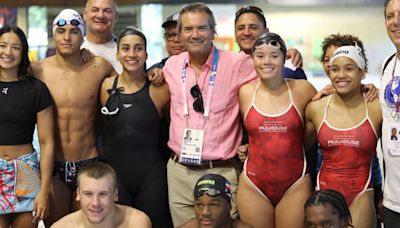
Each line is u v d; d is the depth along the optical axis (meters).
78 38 3.65
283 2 7.37
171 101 3.60
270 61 3.30
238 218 3.47
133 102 3.59
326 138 3.28
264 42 3.32
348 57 3.20
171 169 3.62
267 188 3.41
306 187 3.40
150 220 3.51
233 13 7.28
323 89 3.41
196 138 3.47
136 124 3.57
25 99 3.50
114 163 3.63
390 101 3.03
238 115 3.57
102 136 3.80
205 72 3.53
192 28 3.44
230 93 3.53
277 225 3.44
